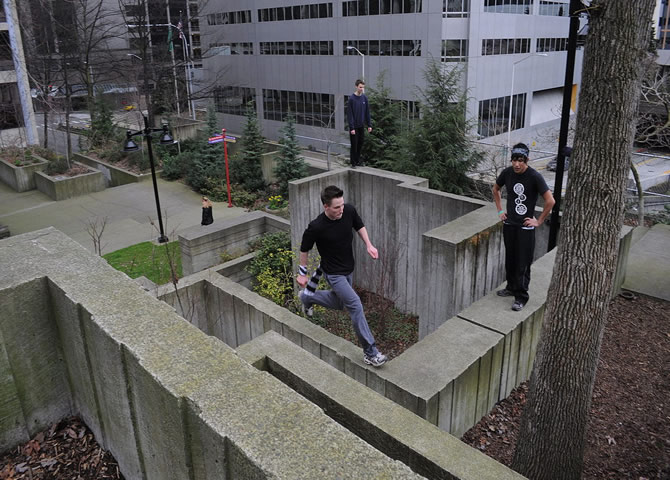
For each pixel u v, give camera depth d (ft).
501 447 16.40
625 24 11.00
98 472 10.81
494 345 17.01
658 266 28.50
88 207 77.87
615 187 11.87
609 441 16.49
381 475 6.57
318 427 7.34
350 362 17.85
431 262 23.68
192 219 71.31
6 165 88.07
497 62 122.01
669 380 19.34
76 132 127.13
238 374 8.45
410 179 33.12
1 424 11.06
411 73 117.29
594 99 11.62
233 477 7.32
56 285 11.02
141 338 9.33
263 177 84.23
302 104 144.97
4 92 111.86
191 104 145.79
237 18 155.94
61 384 11.94
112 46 168.04
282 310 25.13
